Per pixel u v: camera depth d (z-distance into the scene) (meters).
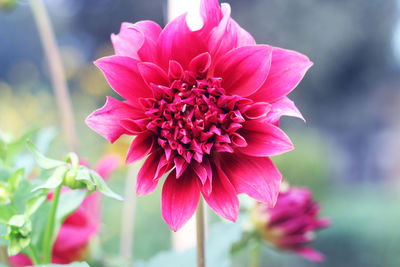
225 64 0.40
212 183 0.40
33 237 0.43
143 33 0.37
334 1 5.99
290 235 0.56
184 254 0.49
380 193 4.70
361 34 6.01
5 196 0.41
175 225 0.39
